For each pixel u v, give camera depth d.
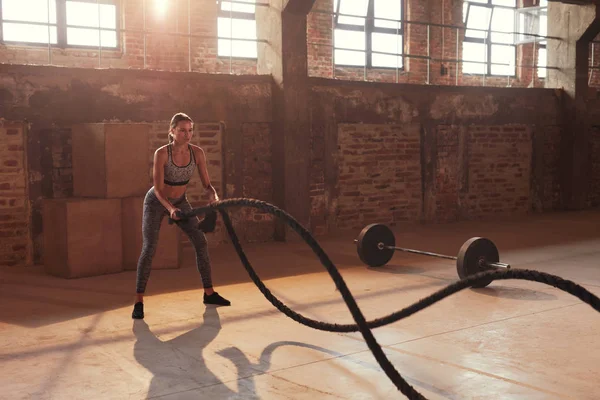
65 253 6.47
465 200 10.93
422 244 8.58
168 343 4.34
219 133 8.59
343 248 8.32
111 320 4.94
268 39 8.88
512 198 11.53
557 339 4.36
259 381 3.62
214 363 3.92
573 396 3.37
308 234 3.23
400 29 13.34
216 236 8.58
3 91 7.08
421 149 10.41
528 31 15.03
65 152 7.45
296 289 5.96
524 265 7.05
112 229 6.70
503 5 14.69
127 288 6.06
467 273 5.84
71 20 10.22
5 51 9.72
